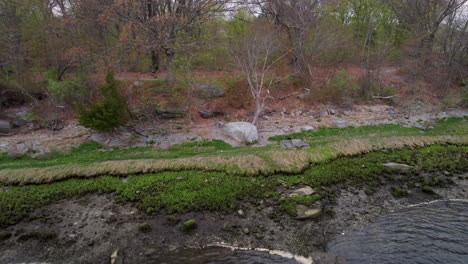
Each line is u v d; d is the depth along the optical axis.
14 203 11.77
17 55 23.08
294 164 15.25
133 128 20.53
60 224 10.48
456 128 21.67
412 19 36.91
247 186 13.11
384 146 18.03
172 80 25.20
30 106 23.41
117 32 30.48
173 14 23.73
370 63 33.38
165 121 22.42
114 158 15.87
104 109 17.66
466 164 15.23
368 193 12.54
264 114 24.72
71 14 25.62
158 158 15.77
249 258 8.71
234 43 25.42
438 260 8.54
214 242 9.48
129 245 9.36
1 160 15.71
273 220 10.63
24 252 9.03
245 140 18.88
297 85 29.36
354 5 40.41
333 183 13.53
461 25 34.72
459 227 10.16
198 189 12.75
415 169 14.62
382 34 33.03
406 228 10.15
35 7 25.83
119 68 25.12
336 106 26.95
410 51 33.38
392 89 29.86
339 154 16.81
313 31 29.70
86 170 14.40
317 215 10.86
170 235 9.83
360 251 8.97
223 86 27.20
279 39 27.56
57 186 13.22
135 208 11.45
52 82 21.19
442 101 29.31
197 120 23.23
